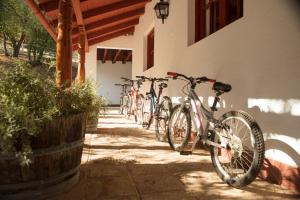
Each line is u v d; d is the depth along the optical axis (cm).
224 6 400
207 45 417
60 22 362
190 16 498
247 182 245
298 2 239
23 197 211
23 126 187
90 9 677
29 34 1445
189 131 383
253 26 302
